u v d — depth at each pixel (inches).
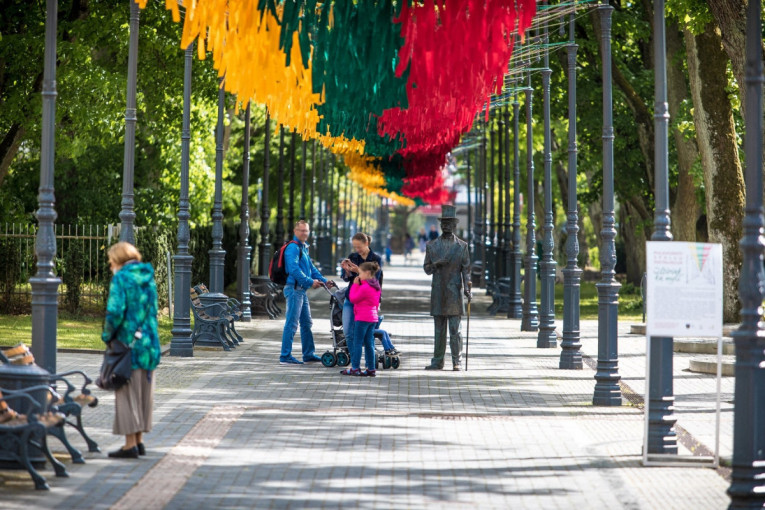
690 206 2001.7
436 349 1083.3
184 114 1186.0
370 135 974.4
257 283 1812.3
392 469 587.5
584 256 3577.8
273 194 3494.1
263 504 499.2
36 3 1678.2
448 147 2230.6
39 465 567.2
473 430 719.7
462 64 698.8
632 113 2191.2
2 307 1702.8
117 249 600.4
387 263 5477.4
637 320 1925.4
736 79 1305.4
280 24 723.4
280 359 1109.1
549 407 837.8
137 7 999.0
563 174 3221.0
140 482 536.4
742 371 496.7
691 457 619.8
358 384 949.2
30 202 2256.4
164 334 1449.3
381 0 701.9
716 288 619.8
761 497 493.0
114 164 2335.1
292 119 754.2
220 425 714.8
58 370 979.9
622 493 538.6
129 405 592.1
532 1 709.9
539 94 2222.0
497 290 2036.2
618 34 2161.7
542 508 503.2
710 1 1299.2
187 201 1176.8
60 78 1615.4
